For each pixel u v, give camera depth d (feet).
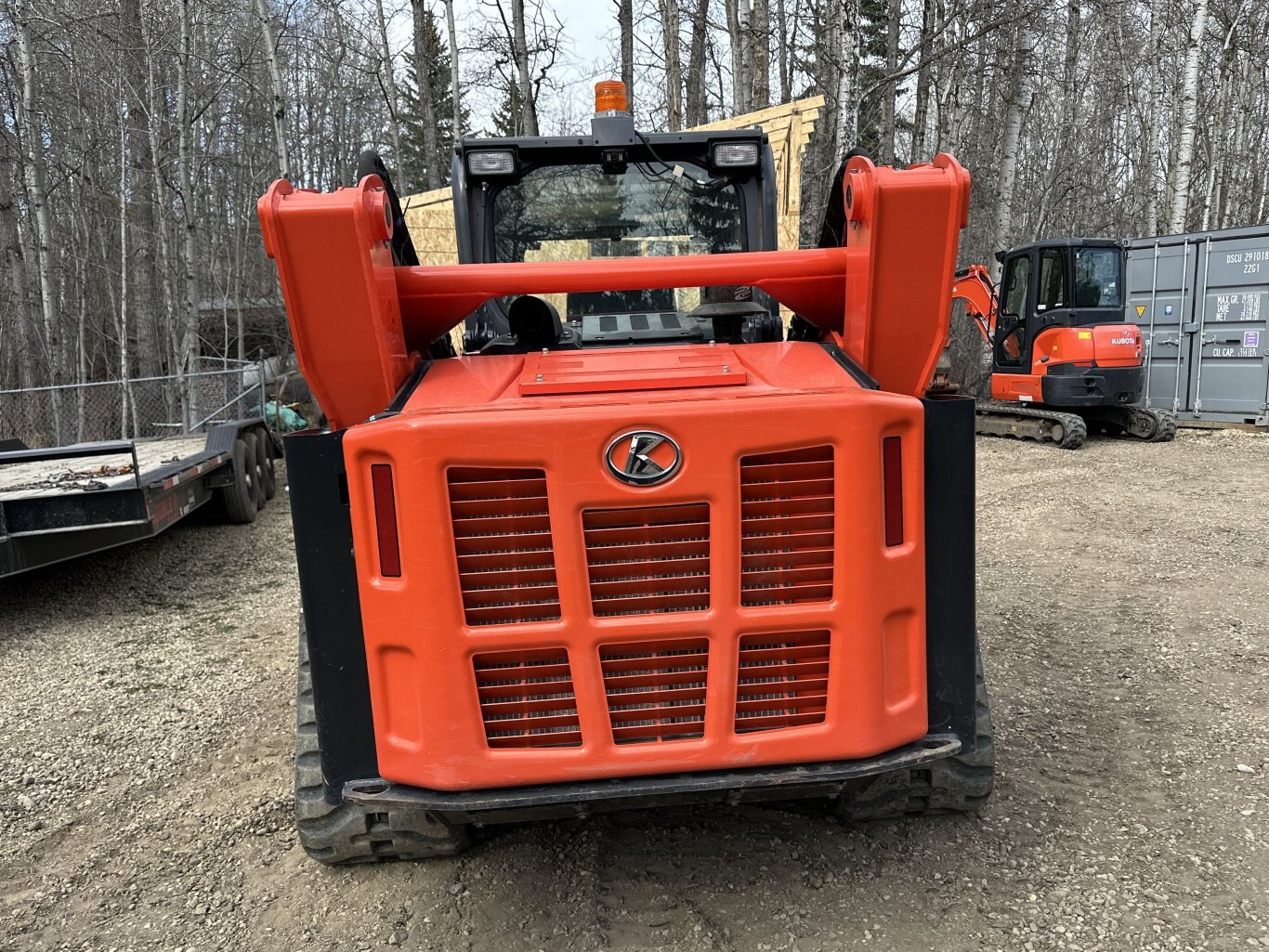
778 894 8.60
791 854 9.23
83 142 49.42
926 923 8.09
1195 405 41.14
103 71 47.26
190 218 41.34
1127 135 77.92
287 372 60.03
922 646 7.46
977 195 65.87
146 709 14.46
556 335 10.13
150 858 10.00
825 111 36.81
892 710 7.38
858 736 7.22
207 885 9.39
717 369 7.86
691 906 8.47
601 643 6.97
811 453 6.94
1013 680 13.58
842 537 6.98
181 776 12.05
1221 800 9.98
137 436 35.24
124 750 12.91
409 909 8.69
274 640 17.75
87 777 12.10
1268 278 38.24
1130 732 11.75
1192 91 49.47
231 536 27.25
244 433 30.07
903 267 8.00
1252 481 28.58
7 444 27.30
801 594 7.11
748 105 41.37
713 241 12.76
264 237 7.34
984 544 21.98
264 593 21.34
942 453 7.50
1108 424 41.39
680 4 47.52
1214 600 16.94
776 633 7.12
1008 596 17.75
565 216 12.61
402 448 6.68
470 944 8.16
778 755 7.19
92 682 15.80
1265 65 73.46
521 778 7.07
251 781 11.77
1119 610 16.63
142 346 48.21
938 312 8.16
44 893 9.40
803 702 7.31
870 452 6.91
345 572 7.34
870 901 8.44
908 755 7.42
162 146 43.73
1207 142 71.87
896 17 43.19
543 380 7.65
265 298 63.93
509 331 11.77
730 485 6.81
